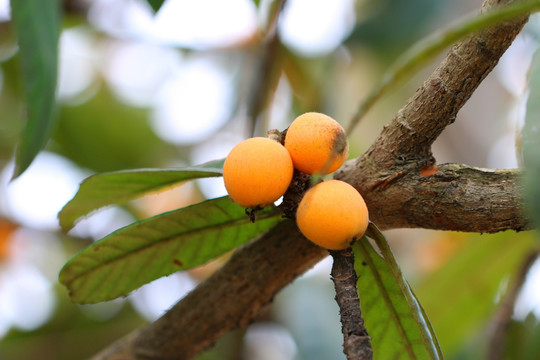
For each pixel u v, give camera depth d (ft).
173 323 2.54
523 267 2.88
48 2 2.48
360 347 2.17
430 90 2.27
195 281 3.90
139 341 2.59
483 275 3.17
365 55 4.16
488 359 2.89
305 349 3.29
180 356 2.58
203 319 2.52
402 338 2.35
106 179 2.39
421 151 2.31
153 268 2.44
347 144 2.24
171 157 4.43
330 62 4.13
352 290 2.21
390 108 4.31
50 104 2.44
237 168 2.20
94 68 4.39
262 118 3.30
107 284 2.44
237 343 3.61
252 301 2.48
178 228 2.38
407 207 2.32
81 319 3.80
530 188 1.97
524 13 2.16
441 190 2.30
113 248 2.38
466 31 2.16
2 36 3.77
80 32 4.25
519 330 2.98
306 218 2.19
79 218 2.49
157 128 4.41
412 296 2.22
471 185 2.29
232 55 4.32
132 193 2.45
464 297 3.20
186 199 4.22
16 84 3.98
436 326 3.25
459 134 4.32
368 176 2.33
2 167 4.00
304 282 3.59
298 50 4.05
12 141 4.02
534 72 2.15
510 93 4.32
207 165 2.39
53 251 3.99
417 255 4.04
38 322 3.81
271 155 2.20
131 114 4.36
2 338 3.73
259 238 2.43
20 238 3.97
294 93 4.07
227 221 2.39
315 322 3.39
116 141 4.29
